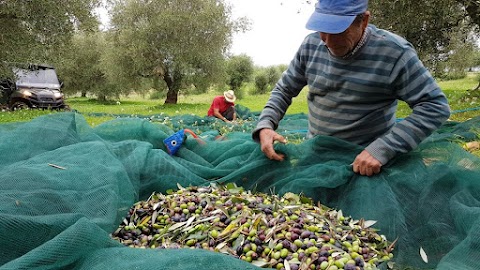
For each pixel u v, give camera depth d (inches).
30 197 36.7
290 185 51.4
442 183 45.0
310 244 36.7
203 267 27.6
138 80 440.8
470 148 75.1
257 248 37.2
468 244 34.3
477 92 243.9
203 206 45.9
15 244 31.0
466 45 259.3
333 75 50.7
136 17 413.4
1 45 212.8
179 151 63.4
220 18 416.8
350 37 46.6
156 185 53.9
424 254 39.6
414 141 46.4
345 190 49.3
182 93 505.0
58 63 240.2
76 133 60.6
